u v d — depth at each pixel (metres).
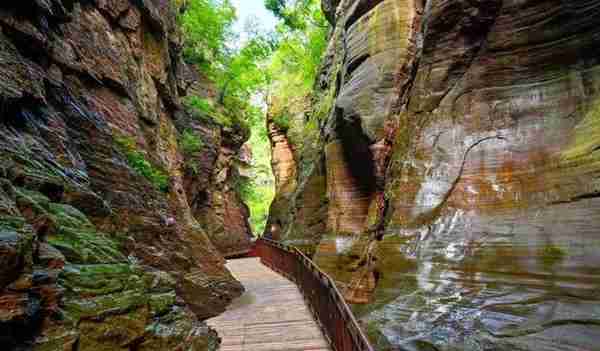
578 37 6.93
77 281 3.27
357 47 13.85
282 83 32.41
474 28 9.03
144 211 6.70
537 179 6.64
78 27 7.80
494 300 5.74
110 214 5.06
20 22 5.00
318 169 17.25
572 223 5.64
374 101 11.93
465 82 8.80
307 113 26.53
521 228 6.32
